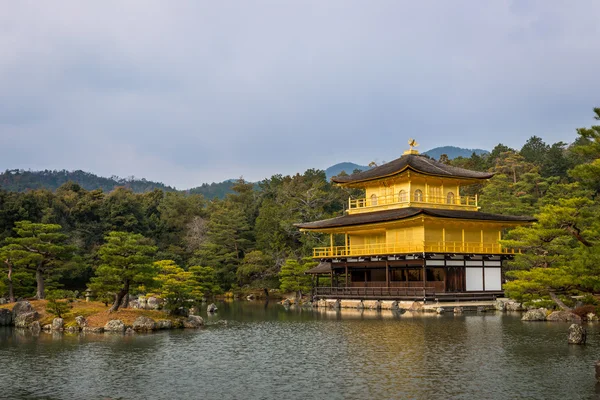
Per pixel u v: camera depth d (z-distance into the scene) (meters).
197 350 45.22
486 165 142.62
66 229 116.88
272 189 157.25
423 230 80.25
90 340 50.66
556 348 42.41
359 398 30.25
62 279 105.75
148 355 43.22
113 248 58.69
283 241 123.69
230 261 121.69
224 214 127.69
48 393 32.69
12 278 73.00
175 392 32.47
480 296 78.69
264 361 40.47
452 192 90.69
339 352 43.03
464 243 79.62
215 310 80.50
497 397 29.83
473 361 38.25
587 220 46.94
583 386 31.61
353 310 78.75
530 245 60.75
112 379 35.69
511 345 43.84
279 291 117.69
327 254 91.69
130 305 74.69
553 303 60.44
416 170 82.75
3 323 62.09
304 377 35.19
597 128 37.22
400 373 35.31
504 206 103.88
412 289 76.56
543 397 29.72
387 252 80.31
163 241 132.25
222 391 32.50
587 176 37.22
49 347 46.88
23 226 71.44
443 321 60.31
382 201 90.00
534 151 146.50
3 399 31.59
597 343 44.25
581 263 45.12
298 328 57.94
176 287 62.22
